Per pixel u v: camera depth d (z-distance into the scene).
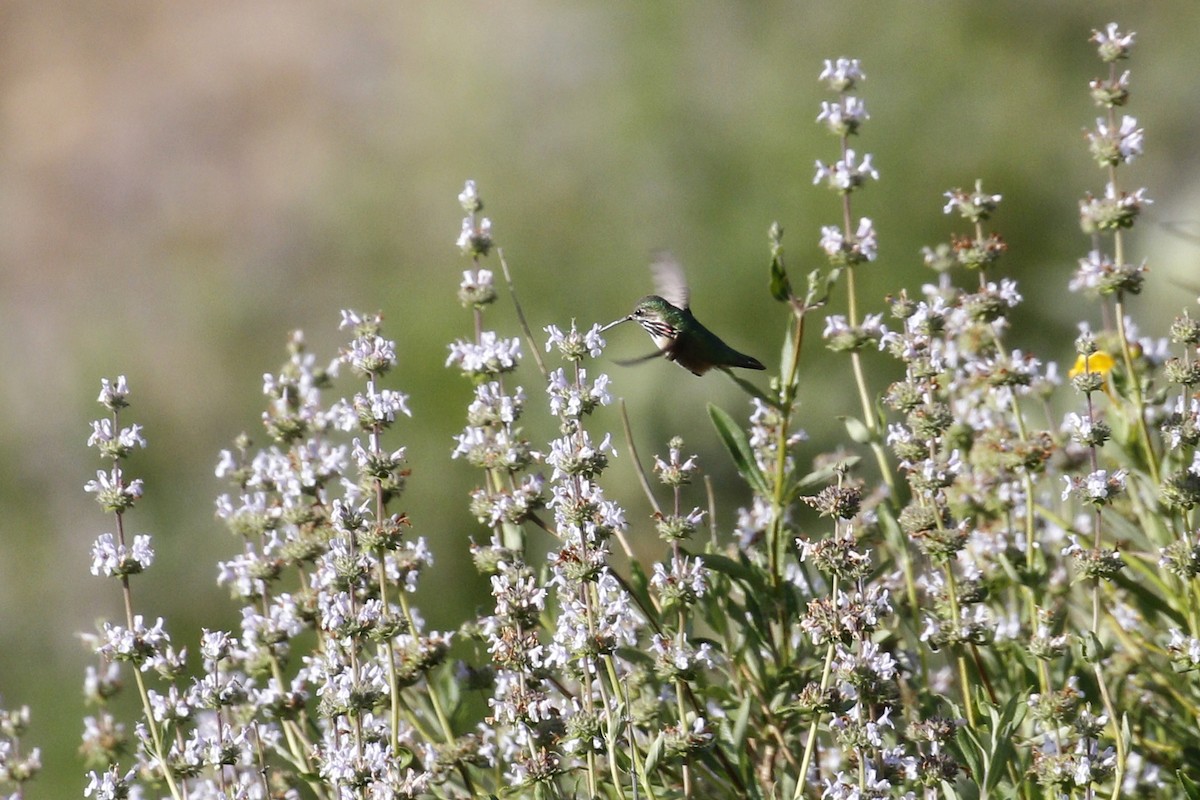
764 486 6.03
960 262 6.54
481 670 6.11
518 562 5.75
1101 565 5.38
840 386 15.02
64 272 22.84
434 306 17.28
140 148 24.08
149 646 5.58
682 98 17.73
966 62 17.81
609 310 17.05
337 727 5.68
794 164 17.03
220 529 16.77
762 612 5.98
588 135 17.92
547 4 19.11
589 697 5.29
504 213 17.95
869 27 18.12
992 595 6.50
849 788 5.22
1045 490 7.16
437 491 15.38
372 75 21.55
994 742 5.12
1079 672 6.07
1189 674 5.93
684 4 18.31
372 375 5.66
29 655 15.91
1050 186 17.39
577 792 5.83
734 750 5.59
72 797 12.11
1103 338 6.64
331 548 5.72
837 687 5.19
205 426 19.16
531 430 13.98
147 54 25.30
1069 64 18.23
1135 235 15.31
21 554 17.22
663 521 5.60
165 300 20.92
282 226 21.08
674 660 5.34
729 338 16.27
